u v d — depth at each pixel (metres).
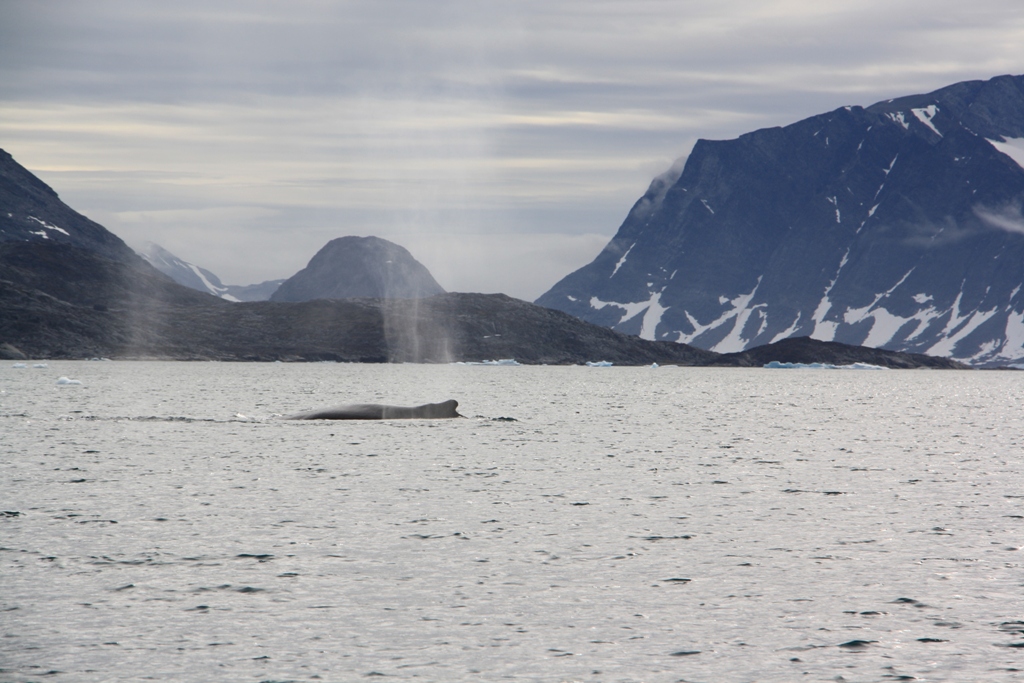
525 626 67.50
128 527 97.94
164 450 169.12
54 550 87.19
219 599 72.81
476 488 127.75
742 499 120.44
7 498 114.81
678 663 60.91
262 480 132.62
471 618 69.06
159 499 115.38
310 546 90.12
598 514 108.50
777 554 88.31
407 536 95.19
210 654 61.75
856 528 101.12
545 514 108.25
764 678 58.69
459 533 96.81
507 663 60.72
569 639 64.94
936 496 124.25
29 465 145.88
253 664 60.22
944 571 82.31
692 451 182.38
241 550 88.12
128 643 63.44
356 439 193.62
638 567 83.25
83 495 117.62
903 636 65.88
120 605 71.12
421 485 130.00
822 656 62.19
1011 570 82.69
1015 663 61.06
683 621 68.75
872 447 196.38
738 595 75.00
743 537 95.94
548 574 80.69
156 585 76.19
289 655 61.69
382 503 114.75
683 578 79.81
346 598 73.50
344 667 59.88
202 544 90.38
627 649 63.22
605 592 75.56
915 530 100.19
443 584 77.50
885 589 76.69
